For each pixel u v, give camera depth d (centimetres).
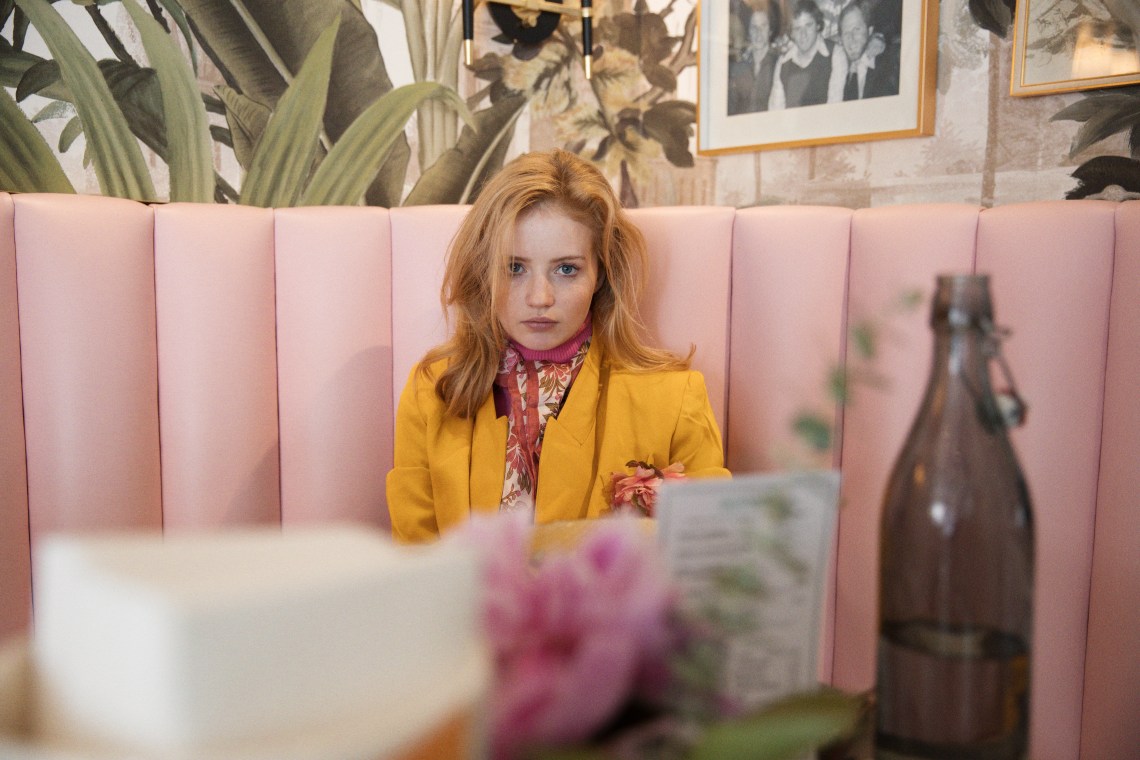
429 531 117
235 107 134
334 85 142
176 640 21
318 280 120
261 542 28
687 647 32
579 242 110
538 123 165
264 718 22
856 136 137
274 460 123
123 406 113
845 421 108
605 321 119
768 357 115
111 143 125
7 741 23
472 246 112
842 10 137
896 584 46
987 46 124
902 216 107
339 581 24
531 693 29
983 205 127
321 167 143
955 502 44
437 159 154
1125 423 95
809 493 39
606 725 31
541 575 34
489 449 115
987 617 44
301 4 137
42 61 119
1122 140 113
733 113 153
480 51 156
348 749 22
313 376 121
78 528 111
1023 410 45
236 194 136
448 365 115
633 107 168
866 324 39
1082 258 97
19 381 109
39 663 25
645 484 102
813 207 115
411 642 25
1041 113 120
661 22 161
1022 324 100
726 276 118
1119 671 95
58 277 108
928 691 44
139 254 113
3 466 108
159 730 21
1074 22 114
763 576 38
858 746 47
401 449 119
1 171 118
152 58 126
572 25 167
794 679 40
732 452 120
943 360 45
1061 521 99
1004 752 44
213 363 117
